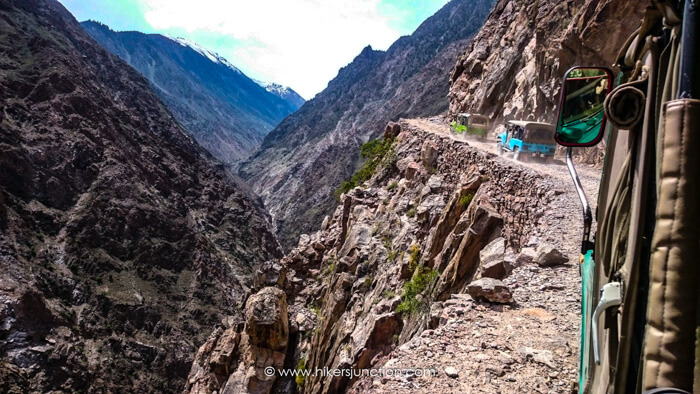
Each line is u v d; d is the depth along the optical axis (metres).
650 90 2.49
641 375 2.24
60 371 96.56
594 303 3.48
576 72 3.93
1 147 136.12
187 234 163.38
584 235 3.99
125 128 199.88
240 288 163.62
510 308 10.48
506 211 19.11
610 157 3.51
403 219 28.06
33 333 99.88
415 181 31.16
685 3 2.20
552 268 12.60
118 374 105.88
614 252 2.85
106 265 134.25
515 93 40.56
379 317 20.44
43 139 151.38
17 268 112.62
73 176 151.00
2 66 171.50
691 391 1.98
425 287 20.19
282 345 26.91
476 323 9.72
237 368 26.81
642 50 2.79
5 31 190.38
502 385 7.60
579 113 3.94
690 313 2.04
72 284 120.88
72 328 108.44
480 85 48.12
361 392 8.20
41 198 138.88
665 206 2.12
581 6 32.25
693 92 2.14
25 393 88.81
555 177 20.22
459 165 27.08
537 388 7.50
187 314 136.12
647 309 2.18
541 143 25.08
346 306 26.72
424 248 23.47
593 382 3.56
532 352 8.48
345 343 23.50
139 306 126.62
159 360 115.50
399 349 8.98
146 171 184.50
